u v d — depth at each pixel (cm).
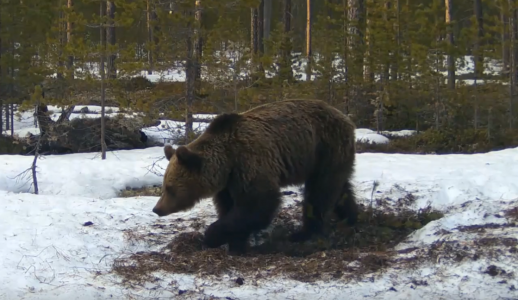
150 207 858
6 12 1942
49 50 1920
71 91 1612
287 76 2009
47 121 1589
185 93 1507
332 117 738
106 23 1516
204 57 1504
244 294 579
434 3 2100
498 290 551
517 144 1723
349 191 788
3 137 1836
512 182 922
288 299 564
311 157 721
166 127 1822
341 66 2081
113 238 732
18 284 602
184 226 780
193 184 680
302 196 835
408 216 805
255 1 1516
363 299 558
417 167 1117
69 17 1477
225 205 740
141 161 1338
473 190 882
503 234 652
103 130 1470
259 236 764
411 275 598
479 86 2169
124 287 601
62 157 1495
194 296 579
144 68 1487
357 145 1734
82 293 580
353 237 737
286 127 701
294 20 4006
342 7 2080
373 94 2091
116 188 1119
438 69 2038
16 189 1098
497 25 1967
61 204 861
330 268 629
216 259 663
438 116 1981
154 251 704
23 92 1983
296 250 714
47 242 709
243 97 1512
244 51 1662
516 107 1950
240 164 680
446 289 563
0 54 1970
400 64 2047
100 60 1509
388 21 2111
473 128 1894
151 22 1476
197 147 688
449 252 622
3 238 712
